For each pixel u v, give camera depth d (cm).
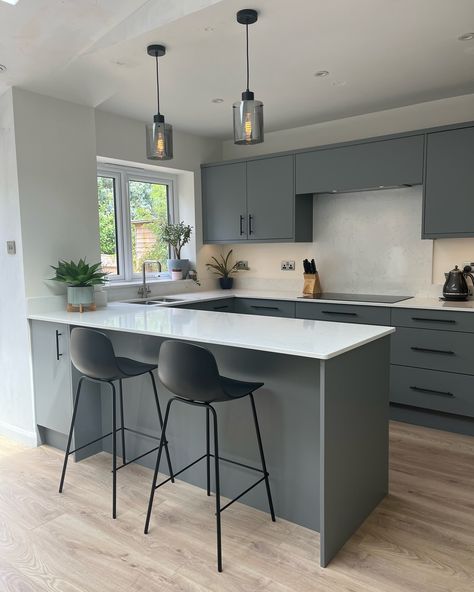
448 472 276
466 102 366
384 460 246
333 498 198
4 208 315
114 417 236
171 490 258
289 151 426
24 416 326
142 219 468
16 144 300
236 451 242
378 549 205
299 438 219
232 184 470
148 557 202
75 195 336
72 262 319
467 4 226
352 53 282
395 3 223
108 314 304
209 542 212
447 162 347
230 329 240
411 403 350
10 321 324
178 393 208
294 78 322
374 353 231
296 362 216
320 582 185
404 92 357
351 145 390
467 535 215
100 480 271
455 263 383
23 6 218
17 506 244
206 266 509
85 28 242
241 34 251
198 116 414
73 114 333
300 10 227
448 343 330
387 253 418
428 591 180
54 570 195
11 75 281
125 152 420
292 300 411
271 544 210
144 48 259
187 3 226
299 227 436
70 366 291
